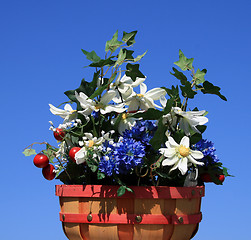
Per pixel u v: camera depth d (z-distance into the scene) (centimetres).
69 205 170
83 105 170
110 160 159
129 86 188
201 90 185
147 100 191
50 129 175
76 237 172
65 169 178
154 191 161
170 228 165
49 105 184
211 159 185
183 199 168
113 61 183
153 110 166
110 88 187
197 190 175
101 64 174
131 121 185
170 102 163
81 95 172
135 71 179
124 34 189
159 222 161
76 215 167
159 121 164
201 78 186
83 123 181
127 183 174
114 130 184
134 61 187
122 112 185
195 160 167
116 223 160
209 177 193
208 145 185
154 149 167
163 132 166
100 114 178
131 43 189
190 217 170
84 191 165
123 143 161
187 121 174
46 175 181
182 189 166
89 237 167
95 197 164
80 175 181
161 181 178
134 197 160
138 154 158
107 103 176
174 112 172
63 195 171
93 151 164
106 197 162
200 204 186
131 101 192
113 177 172
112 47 182
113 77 175
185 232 171
